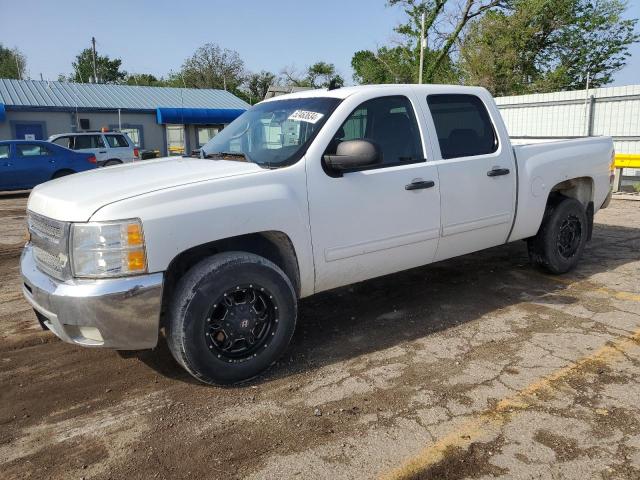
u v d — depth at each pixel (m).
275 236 3.66
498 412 3.15
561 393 3.34
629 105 15.63
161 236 3.16
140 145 28.69
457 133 4.68
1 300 5.43
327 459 2.77
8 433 3.09
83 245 3.11
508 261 6.31
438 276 5.78
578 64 32.25
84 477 2.69
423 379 3.56
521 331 4.30
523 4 30.11
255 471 2.69
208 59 60.19
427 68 33.41
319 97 4.25
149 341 3.27
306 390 3.47
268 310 3.58
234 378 3.49
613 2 31.28
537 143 5.48
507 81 31.03
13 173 15.23
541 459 2.72
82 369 3.85
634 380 3.48
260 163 3.82
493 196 4.80
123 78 72.94
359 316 4.72
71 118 26.64
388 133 4.22
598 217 9.23
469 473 2.64
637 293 5.12
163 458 2.82
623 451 2.77
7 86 27.61
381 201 4.06
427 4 32.62
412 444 2.87
